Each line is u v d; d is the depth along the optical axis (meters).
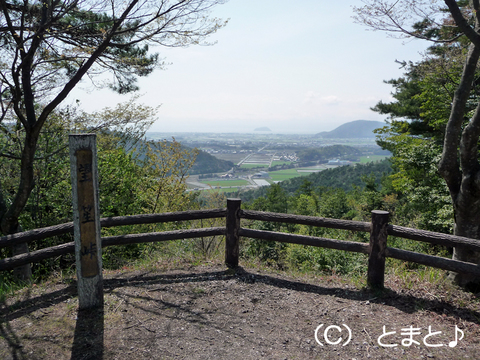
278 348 2.57
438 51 6.29
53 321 2.85
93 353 2.43
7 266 3.29
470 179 3.55
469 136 3.51
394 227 3.44
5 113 5.15
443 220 9.03
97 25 5.68
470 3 3.86
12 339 2.58
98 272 3.05
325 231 15.75
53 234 3.50
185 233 3.99
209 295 3.45
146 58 6.59
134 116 7.42
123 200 7.96
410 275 3.94
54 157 6.74
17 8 5.07
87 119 6.91
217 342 2.63
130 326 2.81
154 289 3.55
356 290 3.57
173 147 8.98
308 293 3.54
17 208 4.94
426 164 9.47
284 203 37.84
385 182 28.89
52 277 3.94
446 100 8.63
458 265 3.15
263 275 3.99
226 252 4.18
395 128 13.67
